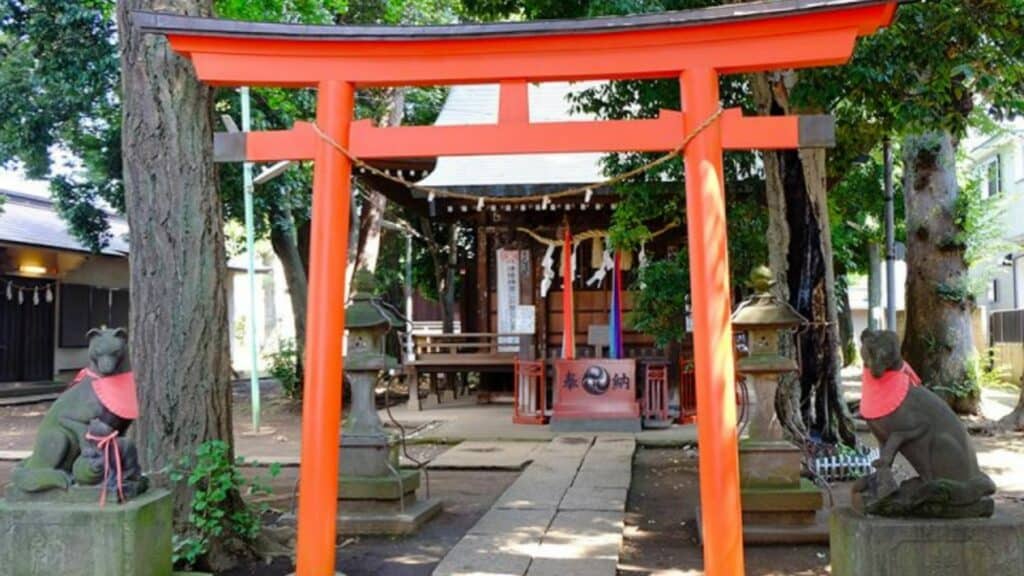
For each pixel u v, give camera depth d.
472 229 16.53
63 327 19.58
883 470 4.07
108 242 17.75
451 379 16.58
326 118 4.67
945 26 6.72
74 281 20.16
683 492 7.63
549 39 4.50
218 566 5.01
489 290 14.20
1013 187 19.91
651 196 9.25
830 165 9.34
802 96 7.20
